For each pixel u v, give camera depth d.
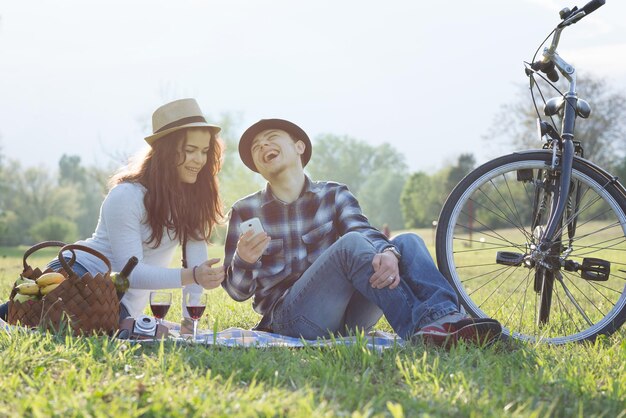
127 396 2.43
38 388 2.58
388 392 2.59
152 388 2.54
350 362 3.07
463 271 12.83
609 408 2.46
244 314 5.49
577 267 4.02
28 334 3.39
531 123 34.62
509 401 2.53
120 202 3.87
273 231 4.02
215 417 2.21
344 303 3.78
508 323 4.48
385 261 3.49
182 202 3.98
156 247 4.00
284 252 4.02
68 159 89.38
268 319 4.05
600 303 6.07
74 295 3.49
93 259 3.89
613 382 2.71
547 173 4.08
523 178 4.09
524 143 34.88
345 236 3.64
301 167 4.05
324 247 4.03
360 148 85.81
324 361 3.04
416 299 3.51
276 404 2.33
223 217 4.26
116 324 3.62
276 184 4.00
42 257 26.91
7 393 2.49
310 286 3.73
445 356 3.16
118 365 2.93
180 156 3.95
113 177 4.09
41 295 3.60
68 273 3.51
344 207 4.04
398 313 3.50
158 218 3.93
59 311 3.48
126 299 3.96
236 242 4.04
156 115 3.98
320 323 3.79
